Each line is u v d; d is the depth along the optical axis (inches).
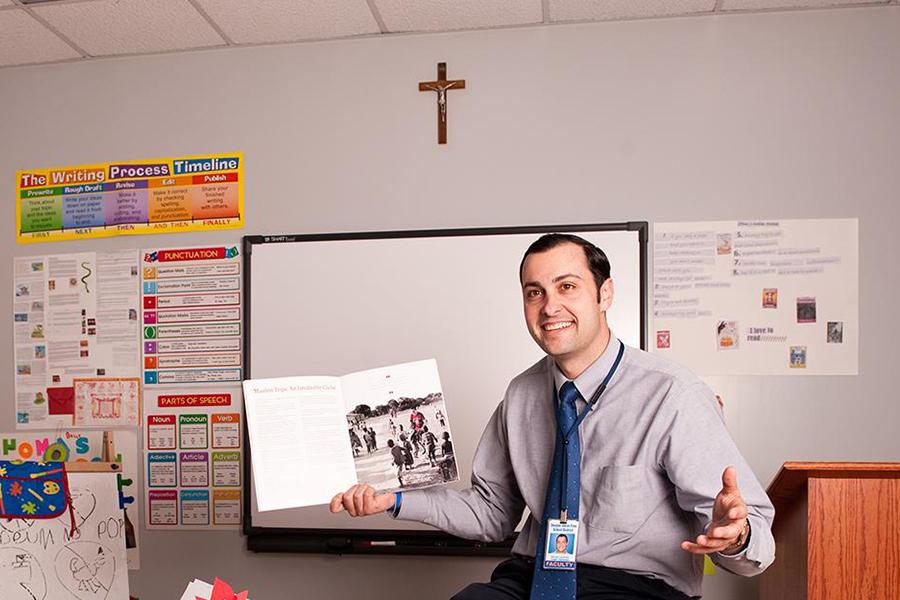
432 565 119.8
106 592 101.6
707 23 118.7
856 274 113.5
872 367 112.4
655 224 117.7
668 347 115.8
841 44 116.1
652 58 119.6
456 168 122.8
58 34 123.3
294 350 123.8
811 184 115.3
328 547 120.0
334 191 125.6
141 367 128.6
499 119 122.3
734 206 116.4
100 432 129.0
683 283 116.3
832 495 69.0
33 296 133.0
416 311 121.3
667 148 118.4
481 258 120.5
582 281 71.9
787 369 113.7
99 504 102.9
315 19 119.3
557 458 72.7
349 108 126.1
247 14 117.4
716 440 68.2
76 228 132.3
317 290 124.0
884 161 114.3
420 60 124.7
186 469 126.1
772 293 114.7
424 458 79.4
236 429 125.1
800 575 72.7
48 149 133.6
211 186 128.7
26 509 101.6
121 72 132.5
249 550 123.0
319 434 77.7
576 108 120.7
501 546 116.6
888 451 111.6
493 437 83.4
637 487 68.8
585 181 119.7
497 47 123.1
